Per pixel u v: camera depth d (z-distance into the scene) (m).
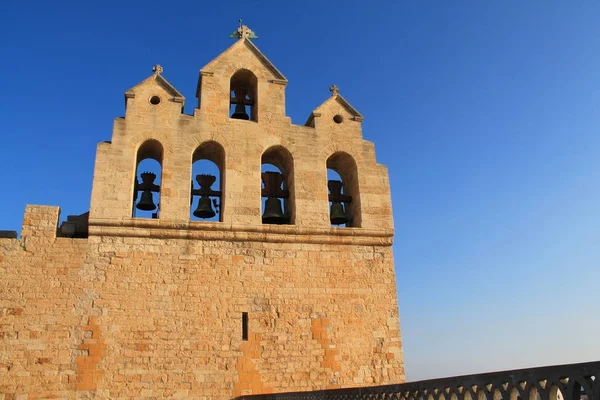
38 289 19.00
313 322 20.83
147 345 18.97
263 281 21.03
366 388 12.26
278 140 23.70
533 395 7.75
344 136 24.70
